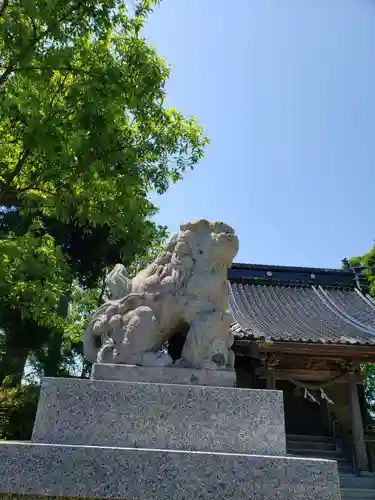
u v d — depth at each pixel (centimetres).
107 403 332
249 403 341
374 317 1438
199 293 396
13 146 756
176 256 408
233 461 300
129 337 378
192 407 336
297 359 1241
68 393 333
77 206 701
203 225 416
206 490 291
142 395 336
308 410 1412
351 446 1232
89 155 619
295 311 1471
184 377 363
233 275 1684
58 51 597
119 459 294
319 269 1719
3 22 544
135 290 405
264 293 1608
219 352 377
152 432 327
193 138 1047
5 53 621
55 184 678
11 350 1327
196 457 299
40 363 1384
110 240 1127
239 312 1388
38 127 557
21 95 569
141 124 891
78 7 605
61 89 659
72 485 287
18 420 1168
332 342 1095
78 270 1434
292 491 297
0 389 1178
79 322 1234
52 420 325
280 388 1422
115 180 667
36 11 555
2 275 730
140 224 800
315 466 304
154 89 696
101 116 611
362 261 1789
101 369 361
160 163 1001
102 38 679
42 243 875
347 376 1273
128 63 696
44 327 1284
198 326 380
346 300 1606
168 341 429
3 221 1202
